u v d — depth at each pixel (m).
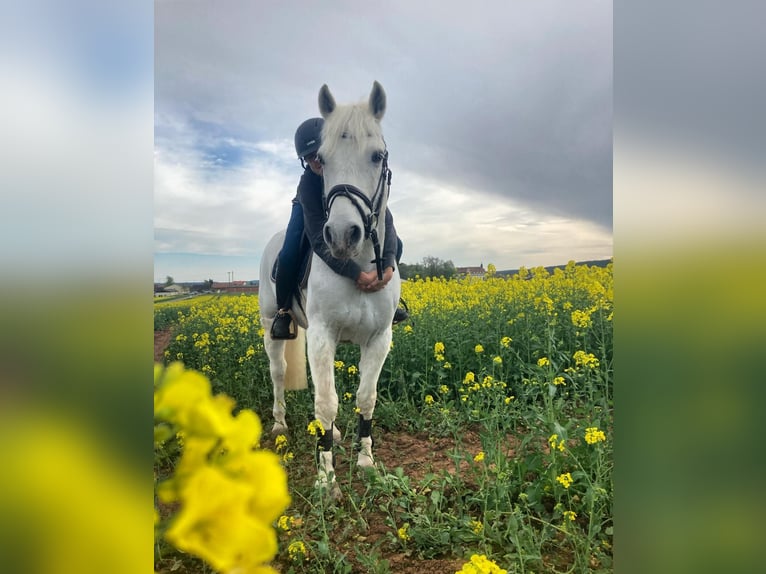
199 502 0.24
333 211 2.00
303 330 3.05
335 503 2.12
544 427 2.15
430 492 2.10
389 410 2.95
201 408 0.28
